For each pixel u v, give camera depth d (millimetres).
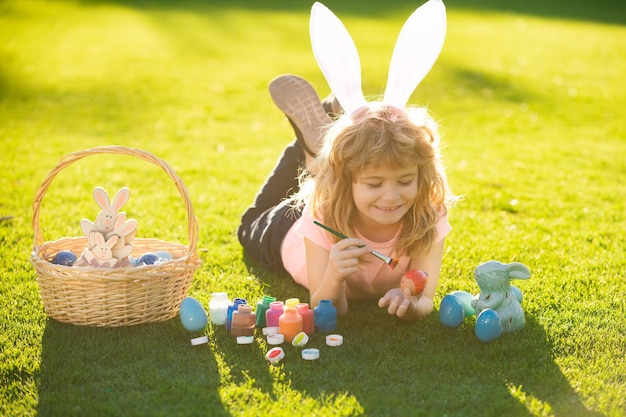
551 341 2676
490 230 4027
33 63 9383
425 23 2812
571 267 3457
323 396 2285
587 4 17266
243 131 6613
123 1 15578
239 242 3711
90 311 2740
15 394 2344
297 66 9609
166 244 3227
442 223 2902
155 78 8750
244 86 8453
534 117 7289
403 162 2570
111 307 2738
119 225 2826
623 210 4441
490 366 2469
